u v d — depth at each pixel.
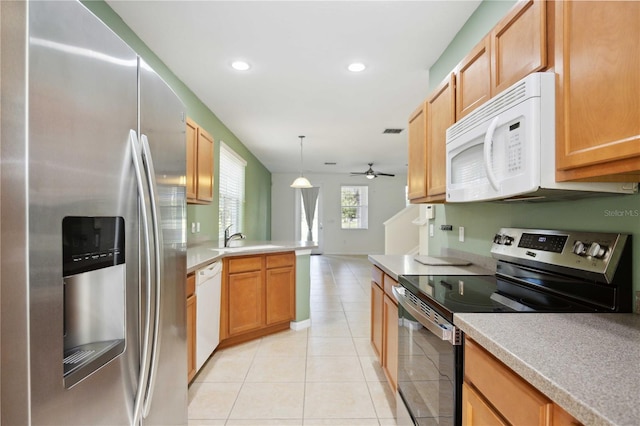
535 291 1.42
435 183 2.06
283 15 2.15
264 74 3.04
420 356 1.44
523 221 1.68
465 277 1.75
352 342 3.04
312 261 8.37
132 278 1.00
